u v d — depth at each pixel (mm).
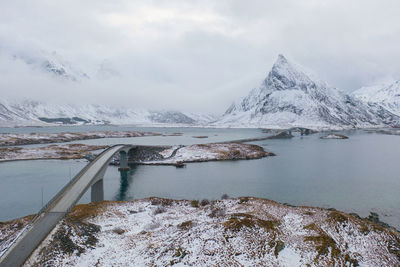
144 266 39969
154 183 100125
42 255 38781
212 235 46750
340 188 92625
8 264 35938
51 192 89500
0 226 54719
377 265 42406
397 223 63469
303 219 56188
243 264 40156
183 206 71125
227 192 88625
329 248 45000
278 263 40938
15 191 90438
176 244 44844
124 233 52594
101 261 41281
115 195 86188
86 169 78125
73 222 50312
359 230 51500
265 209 63031
